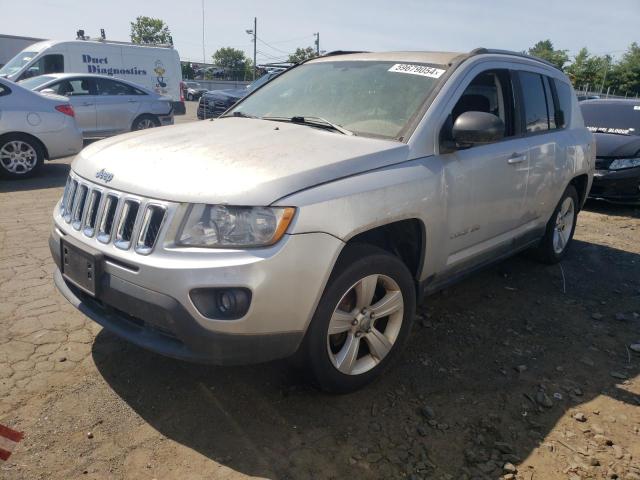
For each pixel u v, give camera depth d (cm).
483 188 349
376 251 282
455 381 310
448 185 316
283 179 244
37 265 447
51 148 838
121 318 267
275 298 237
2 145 798
